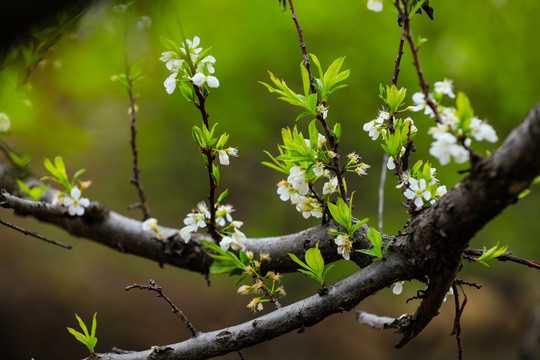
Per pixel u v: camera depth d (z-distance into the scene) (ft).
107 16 7.62
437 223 4.91
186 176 28.73
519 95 21.77
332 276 21.98
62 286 34.91
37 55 7.39
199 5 19.89
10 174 9.21
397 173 5.92
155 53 12.76
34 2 4.50
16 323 31.76
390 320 6.40
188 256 8.06
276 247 6.90
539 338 16.37
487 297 37.60
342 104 22.35
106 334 32.81
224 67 20.98
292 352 33.27
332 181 6.02
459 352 6.04
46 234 37.60
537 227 25.53
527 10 22.00
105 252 38.63
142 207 8.48
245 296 36.35
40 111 14.01
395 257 5.40
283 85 5.72
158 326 34.40
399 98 5.97
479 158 4.43
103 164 30.83
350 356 33.22
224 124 21.70
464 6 22.02
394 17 21.53
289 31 21.59
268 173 29.01
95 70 13.15
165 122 25.61
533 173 4.15
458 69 21.89
